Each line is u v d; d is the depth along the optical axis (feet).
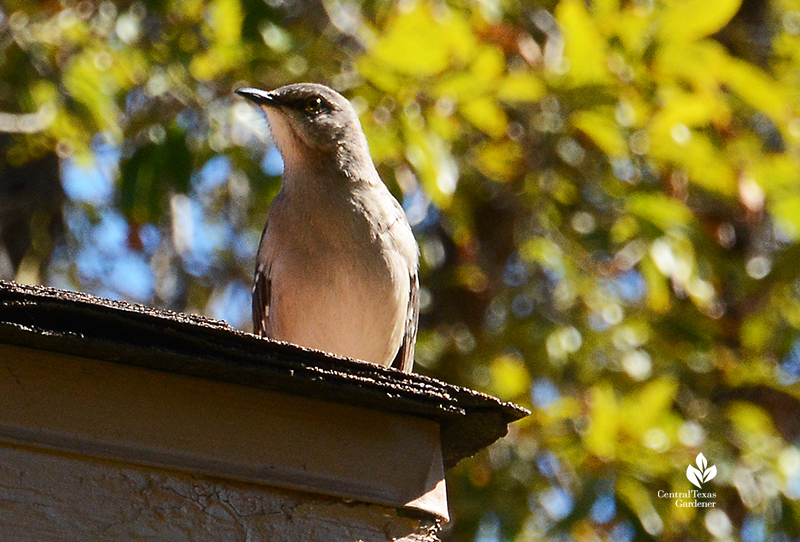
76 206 47.50
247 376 15.53
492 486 40.42
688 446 38.47
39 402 15.07
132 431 15.26
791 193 40.63
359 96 37.63
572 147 42.24
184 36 39.37
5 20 40.68
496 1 38.50
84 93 38.34
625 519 39.09
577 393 42.63
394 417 16.17
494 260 46.14
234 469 15.38
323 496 15.57
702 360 45.50
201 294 48.83
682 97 37.37
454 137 39.17
